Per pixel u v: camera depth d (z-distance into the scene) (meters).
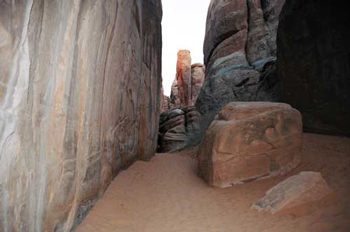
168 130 22.20
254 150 9.08
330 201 6.09
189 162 14.28
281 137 9.30
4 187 2.87
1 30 2.62
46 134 3.74
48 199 3.95
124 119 9.69
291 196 6.35
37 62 3.28
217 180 8.99
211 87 21.31
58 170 4.21
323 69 11.44
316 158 9.38
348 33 10.29
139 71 11.49
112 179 8.50
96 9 5.05
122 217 6.27
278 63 14.73
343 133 10.76
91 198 6.18
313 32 11.85
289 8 13.33
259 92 17.75
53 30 3.59
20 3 2.85
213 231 5.73
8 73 2.77
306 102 12.42
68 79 4.27
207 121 19.92
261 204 6.73
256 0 21.53
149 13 13.50
